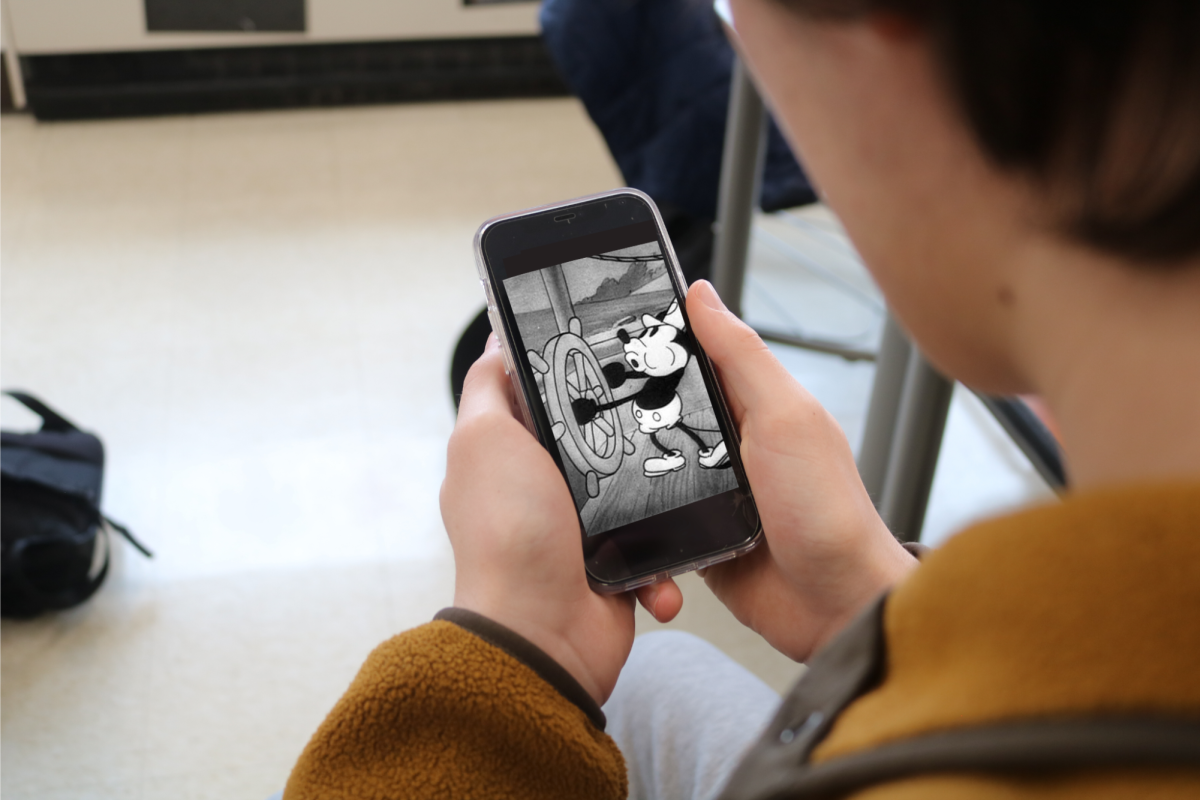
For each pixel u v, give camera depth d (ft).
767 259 7.27
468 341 4.86
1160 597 0.59
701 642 2.65
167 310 6.37
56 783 4.00
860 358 6.17
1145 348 0.66
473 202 7.63
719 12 2.91
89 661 4.45
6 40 7.78
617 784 1.41
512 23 8.61
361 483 5.33
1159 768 0.58
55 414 4.99
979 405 5.92
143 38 8.03
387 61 8.64
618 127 5.05
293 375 5.96
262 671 4.48
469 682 1.29
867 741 0.69
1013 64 0.60
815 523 1.64
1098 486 0.65
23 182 7.45
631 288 1.94
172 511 5.11
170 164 7.80
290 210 7.41
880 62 0.68
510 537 1.51
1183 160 0.58
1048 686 0.61
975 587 0.67
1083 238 0.65
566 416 1.89
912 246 0.75
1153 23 0.57
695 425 1.90
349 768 1.33
